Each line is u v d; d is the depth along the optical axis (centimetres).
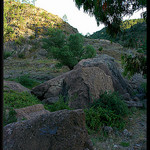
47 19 5966
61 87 891
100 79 706
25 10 5891
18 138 283
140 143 342
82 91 643
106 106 557
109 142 375
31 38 4362
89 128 454
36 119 303
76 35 1941
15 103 644
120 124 461
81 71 698
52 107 645
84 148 301
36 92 939
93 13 247
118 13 242
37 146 259
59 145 260
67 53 1731
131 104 618
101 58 1052
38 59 3466
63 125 275
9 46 3775
